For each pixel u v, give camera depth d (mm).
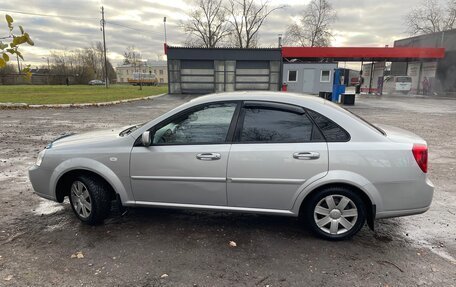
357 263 3234
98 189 3896
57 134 10031
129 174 3783
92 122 12703
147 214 4340
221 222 4117
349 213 3578
